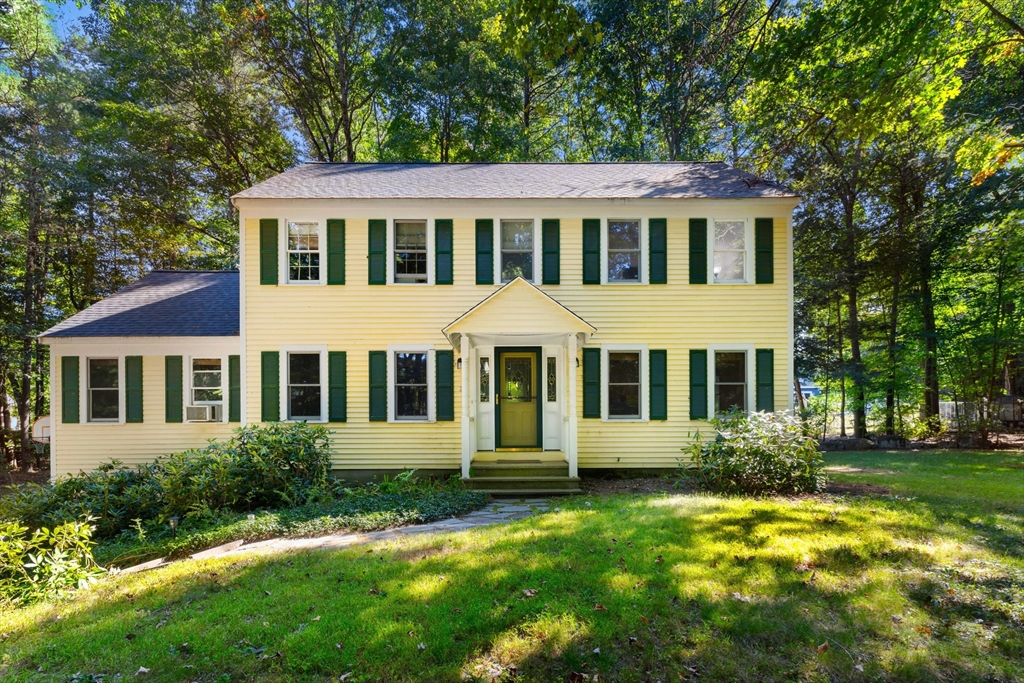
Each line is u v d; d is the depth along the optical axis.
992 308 16.48
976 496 8.40
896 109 9.83
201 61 20.33
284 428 10.38
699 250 11.62
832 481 10.07
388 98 22.14
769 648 3.74
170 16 19.47
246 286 11.51
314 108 24.12
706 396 11.53
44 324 17.47
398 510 8.27
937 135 13.17
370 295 11.63
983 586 4.59
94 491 8.43
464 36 20.56
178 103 20.88
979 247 16.27
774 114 12.61
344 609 4.34
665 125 21.23
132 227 19.75
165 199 19.84
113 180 18.30
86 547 5.97
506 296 10.24
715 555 5.34
